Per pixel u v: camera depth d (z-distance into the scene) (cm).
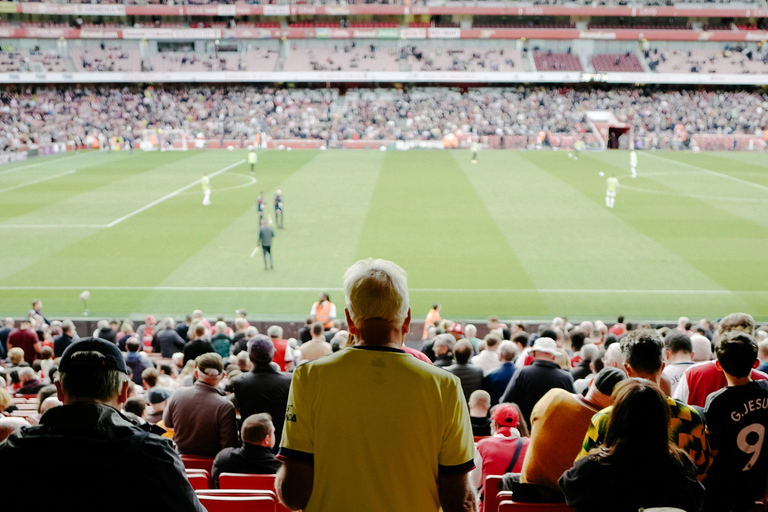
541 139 6041
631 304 1848
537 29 7506
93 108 6900
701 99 7081
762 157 5334
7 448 240
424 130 6394
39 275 2114
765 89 7556
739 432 413
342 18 7925
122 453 239
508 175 4197
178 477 249
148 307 1852
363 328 277
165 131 6188
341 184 3828
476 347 1238
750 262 2209
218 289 1986
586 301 1873
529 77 7200
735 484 419
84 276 2105
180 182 3919
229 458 552
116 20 7925
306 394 268
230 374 895
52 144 5772
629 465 304
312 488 270
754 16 7519
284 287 2003
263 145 5997
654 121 6519
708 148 6056
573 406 409
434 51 7688
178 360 1171
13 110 6700
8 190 3634
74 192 3559
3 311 1811
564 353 912
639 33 7438
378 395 261
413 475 260
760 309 1803
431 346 1093
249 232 2641
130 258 2294
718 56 7550
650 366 404
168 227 2733
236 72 7250
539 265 2197
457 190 3603
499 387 823
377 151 5769
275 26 7750
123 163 4903
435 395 264
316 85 7656
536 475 414
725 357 414
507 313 1791
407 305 284
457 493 268
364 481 259
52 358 1178
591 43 7688
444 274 2111
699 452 372
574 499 321
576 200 3297
